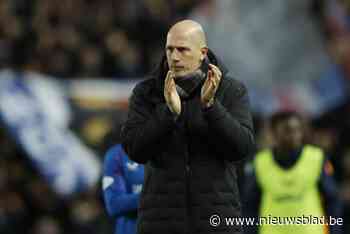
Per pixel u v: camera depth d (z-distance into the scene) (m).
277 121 26.69
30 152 39.78
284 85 44.41
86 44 46.34
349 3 47.25
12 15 47.31
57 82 41.12
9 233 39.06
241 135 17.89
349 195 38.88
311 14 45.44
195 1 50.69
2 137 41.41
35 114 40.31
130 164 23.56
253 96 43.91
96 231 37.97
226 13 44.94
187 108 18.31
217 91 18.50
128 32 47.88
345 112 45.00
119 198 23.28
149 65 46.53
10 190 40.03
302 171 26.50
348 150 44.00
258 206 26.94
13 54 45.19
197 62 18.19
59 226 39.28
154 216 18.22
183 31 18.09
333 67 45.12
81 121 40.78
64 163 39.81
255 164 26.92
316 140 42.31
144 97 18.59
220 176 18.31
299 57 44.91
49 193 40.09
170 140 18.28
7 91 40.31
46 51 45.19
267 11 44.88
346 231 36.47
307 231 26.27
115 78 44.47
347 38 46.25
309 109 44.34
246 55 44.41
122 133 18.61
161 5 50.72
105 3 48.84
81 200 39.56
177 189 18.19
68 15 47.50
